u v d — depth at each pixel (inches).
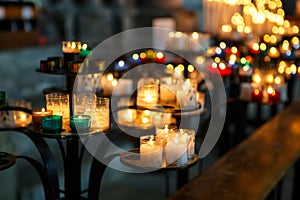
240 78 122.9
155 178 153.3
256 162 94.9
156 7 335.0
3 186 116.6
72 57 75.2
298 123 124.6
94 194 72.6
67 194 72.7
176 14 331.9
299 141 109.4
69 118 68.0
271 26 167.6
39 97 222.5
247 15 170.1
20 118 83.4
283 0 218.5
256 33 169.3
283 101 117.7
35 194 132.3
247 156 98.5
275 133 115.6
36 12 287.9
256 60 136.8
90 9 329.1
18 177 137.6
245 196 78.4
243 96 120.2
